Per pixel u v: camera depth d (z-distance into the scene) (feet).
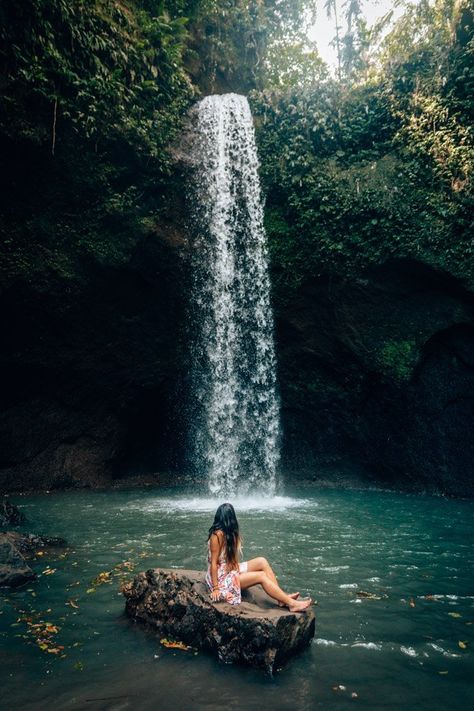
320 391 45.16
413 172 40.11
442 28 44.57
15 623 12.53
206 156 42.93
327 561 18.78
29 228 35.94
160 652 11.02
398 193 39.99
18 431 38.40
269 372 45.55
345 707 8.89
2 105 31.78
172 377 45.34
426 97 40.93
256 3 55.47
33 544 20.26
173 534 23.17
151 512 29.55
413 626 12.64
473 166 37.42
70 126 35.04
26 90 32.50
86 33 35.53
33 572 16.12
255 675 10.02
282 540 22.26
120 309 41.42
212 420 45.73
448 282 38.09
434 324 39.29
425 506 33.19
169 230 41.55
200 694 9.26
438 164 39.14
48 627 12.28
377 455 43.01
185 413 46.85
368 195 40.73
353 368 43.11
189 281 43.11
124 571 17.08
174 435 47.44
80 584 15.64
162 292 42.65
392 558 19.36
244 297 45.01
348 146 45.16
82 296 38.88
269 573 12.44
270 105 47.06
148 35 41.09
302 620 11.34
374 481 43.37
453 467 39.01
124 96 37.76
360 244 40.86
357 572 17.35
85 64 35.96
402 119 42.34
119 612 13.34
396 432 41.88
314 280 43.52
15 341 37.29
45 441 39.78
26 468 38.55
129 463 45.91
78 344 40.11
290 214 43.98
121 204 38.68
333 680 9.87
